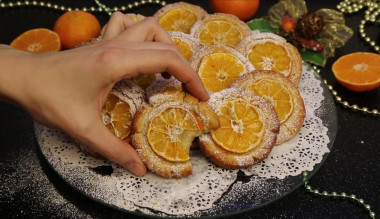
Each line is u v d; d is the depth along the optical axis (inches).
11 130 26.1
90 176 22.5
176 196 21.9
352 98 28.0
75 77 20.6
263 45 27.4
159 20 29.7
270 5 33.8
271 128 23.5
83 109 20.8
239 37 28.5
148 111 23.1
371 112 27.0
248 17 31.7
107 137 21.0
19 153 25.1
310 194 23.6
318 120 25.1
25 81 20.9
